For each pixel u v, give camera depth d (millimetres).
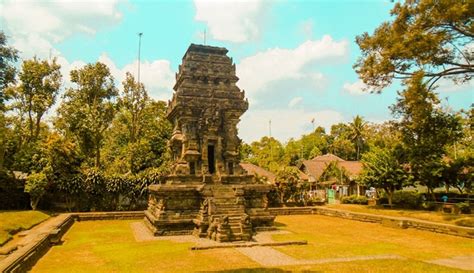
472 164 33250
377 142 41406
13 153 43312
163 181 27078
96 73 47062
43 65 43500
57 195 37688
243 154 92250
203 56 27953
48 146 35531
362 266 14258
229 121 27672
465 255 17078
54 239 20078
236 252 17453
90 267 14586
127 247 19031
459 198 35750
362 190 55281
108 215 33781
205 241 20859
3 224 23984
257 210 25562
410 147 33406
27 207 36562
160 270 13992
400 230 25703
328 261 15406
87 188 37375
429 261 15789
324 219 33656
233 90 28078
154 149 49094
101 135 47031
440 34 24344
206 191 23969
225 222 20750
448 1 23312
